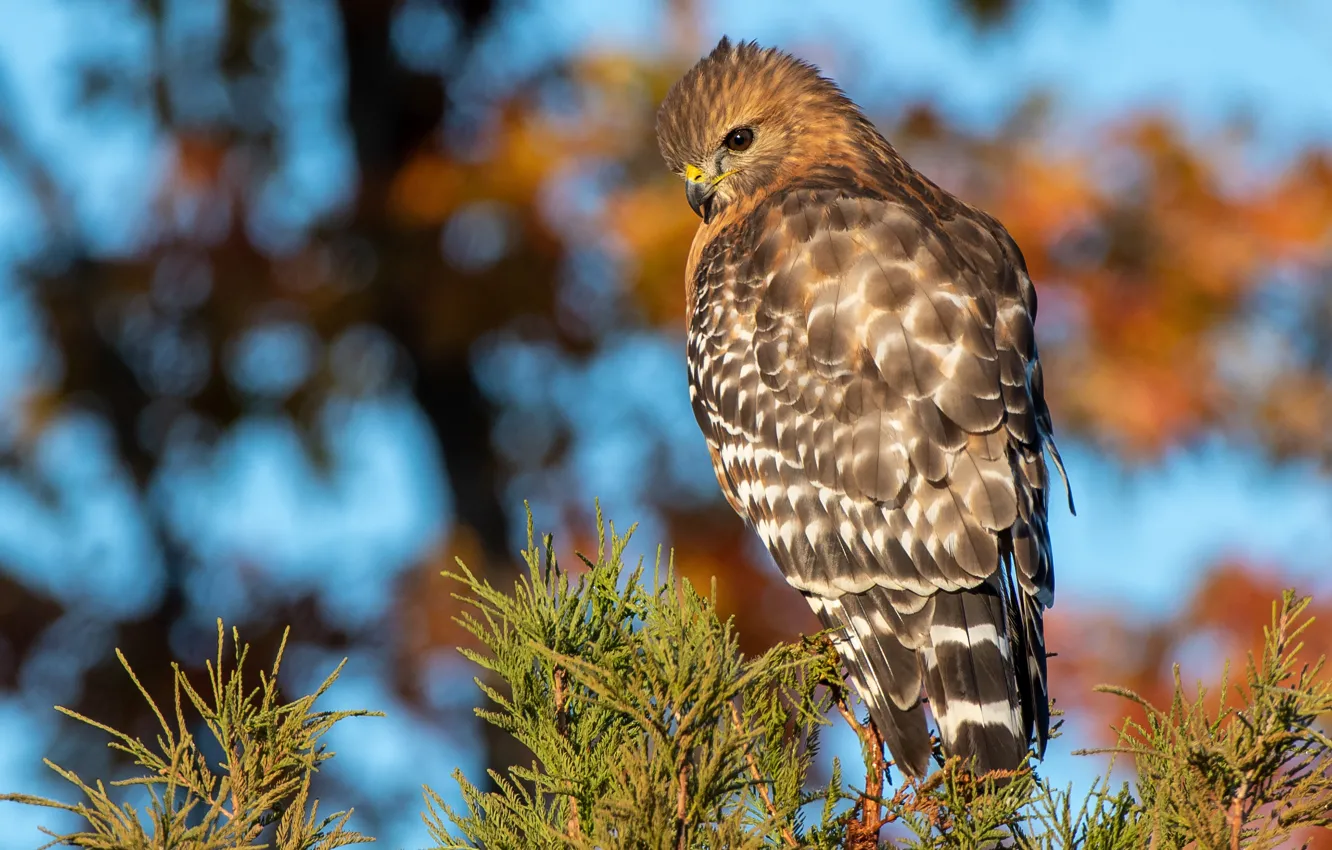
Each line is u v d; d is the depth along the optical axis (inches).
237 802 174.9
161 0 554.6
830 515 249.1
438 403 569.6
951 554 233.1
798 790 193.6
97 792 169.9
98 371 574.9
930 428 242.5
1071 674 481.7
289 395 551.2
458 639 520.4
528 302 512.7
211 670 176.4
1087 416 498.9
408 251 523.8
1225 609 475.5
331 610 528.7
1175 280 499.8
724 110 327.3
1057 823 180.9
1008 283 266.7
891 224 265.4
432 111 561.9
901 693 227.3
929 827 187.9
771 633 490.0
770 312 267.0
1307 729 170.6
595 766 186.4
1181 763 173.8
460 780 193.0
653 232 496.4
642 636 179.2
